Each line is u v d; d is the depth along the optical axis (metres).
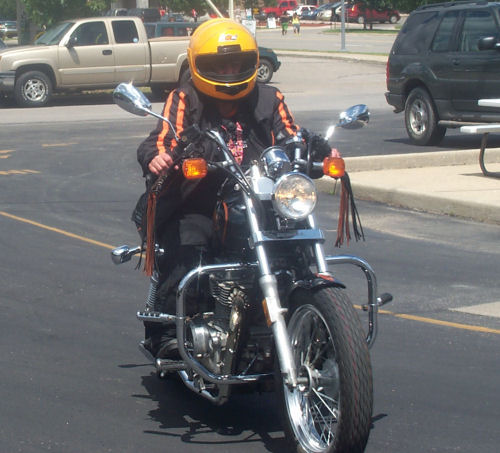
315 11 101.00
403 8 70.56
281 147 5.58
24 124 24.80
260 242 5.09
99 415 6.02
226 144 5.66
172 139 5.55
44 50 29.25
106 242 11.12
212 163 5.24
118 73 30.05
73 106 29.84
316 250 5.23
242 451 5.45
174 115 5.66
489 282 9.33
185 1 46.59
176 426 5.85
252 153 5.81
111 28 29.97
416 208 13.23
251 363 5.40
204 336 5.41
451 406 6.13
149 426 5.85
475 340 7.54
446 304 8.58
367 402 4.67
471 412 6.03
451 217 12.65
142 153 5.58
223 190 5.53
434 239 11.30
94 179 15.91
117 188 14.99
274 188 4.96
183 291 5.32
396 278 9.52
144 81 30.39
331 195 14.31
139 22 30.30
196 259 5.66
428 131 19.17
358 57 45.78
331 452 4.81
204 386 5.56
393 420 5.89
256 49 5.66
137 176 16.25
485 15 17.98
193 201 5.69
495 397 6.29
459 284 9.27
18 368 6.91
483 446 5.50
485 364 6.96
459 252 10.62
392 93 20.28
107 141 21.08
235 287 5.34
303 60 46.66
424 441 5.57
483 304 8.57
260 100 5.82
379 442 5.55
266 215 5.21
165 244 5.70
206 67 5.61
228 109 5.79
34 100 29.52
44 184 15.35
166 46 30.39
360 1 89.19
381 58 45.03
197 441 5.61
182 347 5.36
